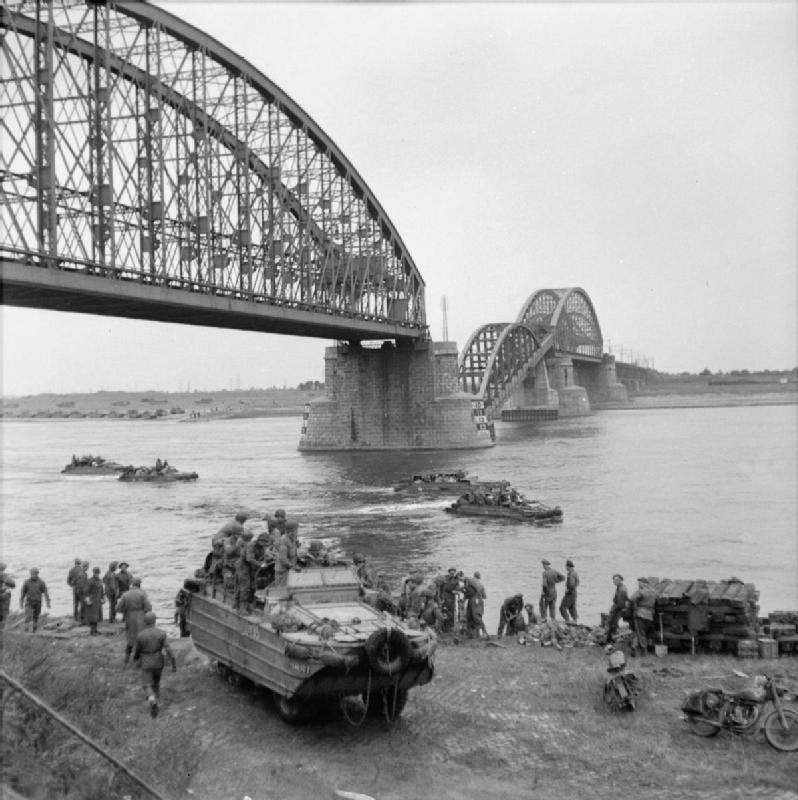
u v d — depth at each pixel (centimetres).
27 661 1644
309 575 1659
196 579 1870
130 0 5709
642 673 1734
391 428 13262
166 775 1238
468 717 1561
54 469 11431
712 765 1333
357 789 1284
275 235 8838
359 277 11112
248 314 7538
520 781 1311
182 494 7956
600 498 6831
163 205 6022
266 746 1434
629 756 1370
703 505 6369
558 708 1593
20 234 4603
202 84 6794
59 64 4991
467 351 18262
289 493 7831
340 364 13538
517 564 4331
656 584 2036
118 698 1614
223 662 1706
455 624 2423
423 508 6619
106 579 2491
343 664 1423
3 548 5156
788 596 3519
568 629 2211
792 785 1259
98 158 5353
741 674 1689
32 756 1128
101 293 5303
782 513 5909
